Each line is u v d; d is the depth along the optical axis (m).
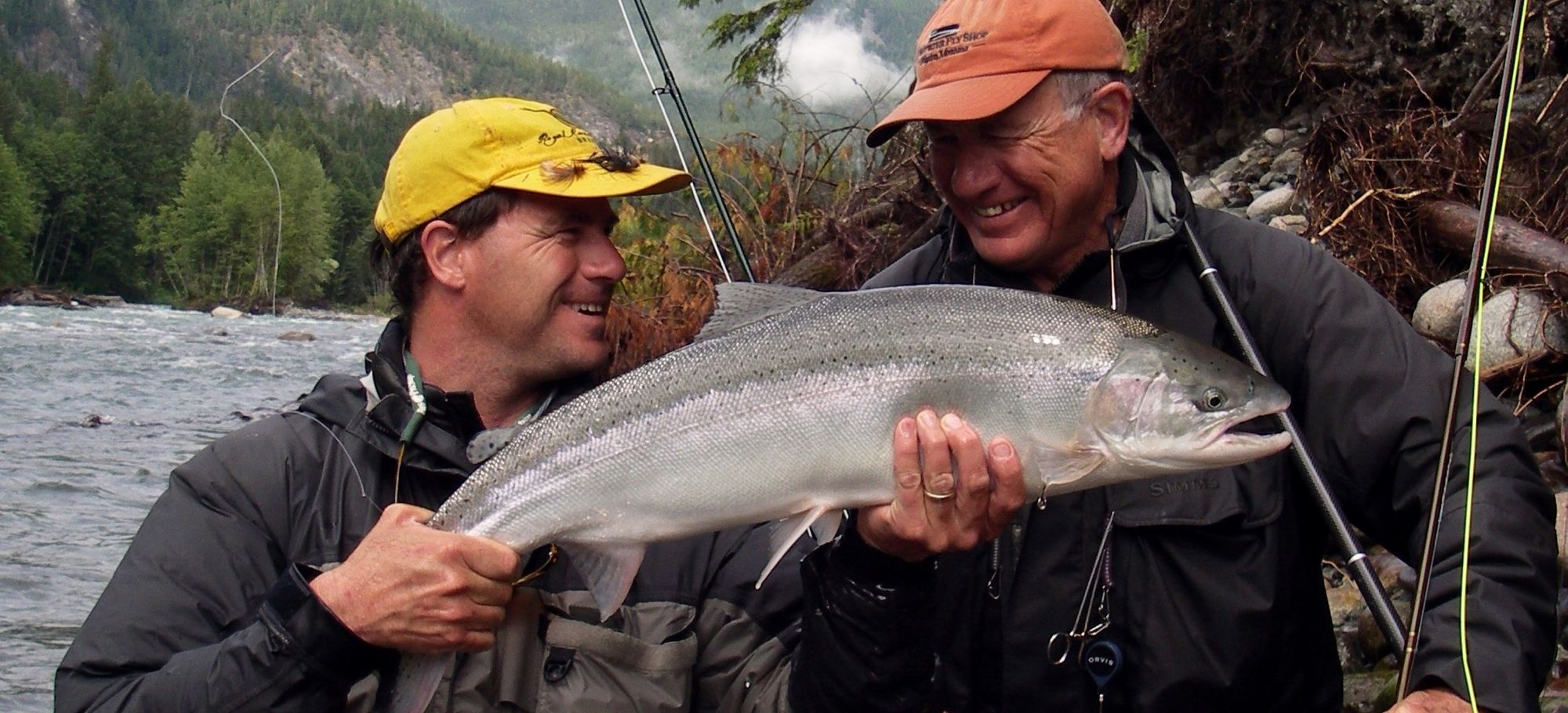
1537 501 1.08
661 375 1.09
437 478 1.15
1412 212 2.58
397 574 0.99
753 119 4.06
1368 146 2.70
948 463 0.99
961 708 1.19
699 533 1.08
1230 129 3.61
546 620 1.11
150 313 20.09
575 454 1.08
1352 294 1.16
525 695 1.08
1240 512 1.13
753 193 3.95
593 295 1.18
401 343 1.21
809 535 1.21
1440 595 1.05
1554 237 2.39
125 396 7.30
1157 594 1.14
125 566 1.10
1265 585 1.13
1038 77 1.16
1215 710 1.13
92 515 3.88
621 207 3.82
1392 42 3.17
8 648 2.60
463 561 0.99
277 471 1.13
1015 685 1.17
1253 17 3.43
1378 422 1.11
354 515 1.12
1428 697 0.98
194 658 1.02
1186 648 1.13
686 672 1.13
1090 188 1.20
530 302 1.15
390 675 1.04
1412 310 2.60
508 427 1.11
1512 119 2.63
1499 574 1.03
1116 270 1.22
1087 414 1.04
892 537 1.03
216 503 1.12
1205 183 3.41
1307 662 1.18
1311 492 1.12
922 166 3.36
